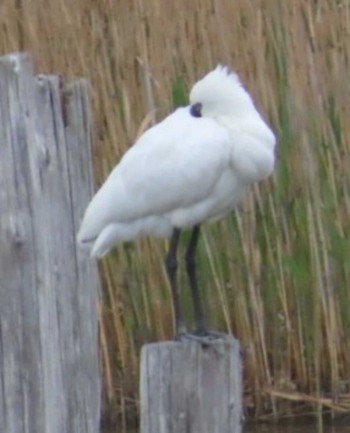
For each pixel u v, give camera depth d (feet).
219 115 23.81
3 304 15.21
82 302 15.96
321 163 36.81
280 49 35.88
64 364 15.72
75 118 15.69
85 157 15.84
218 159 23.36
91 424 16.11
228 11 35.32
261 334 37.17
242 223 36.65
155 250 36.45
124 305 36.76
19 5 35.09
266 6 35.68
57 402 15.66
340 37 36.29
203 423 17.07
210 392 17.08
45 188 15.38
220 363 17.12
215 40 35.24
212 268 36.50
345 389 38.01
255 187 36.70
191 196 23.75
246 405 37.58
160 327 36.50
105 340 36.29
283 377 38.09
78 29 35.06
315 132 36.52
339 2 36.24
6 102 15.02
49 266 15.47
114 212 23.39
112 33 35.17
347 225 37.32
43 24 35.04
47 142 15.39
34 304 15.33
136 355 36.86
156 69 35.09
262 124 23.68
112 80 35.27
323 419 37.70
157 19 35.19
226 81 23.70
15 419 15.39
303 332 37.68
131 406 36.96
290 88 35.96
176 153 23.45
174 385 16.99
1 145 15.02
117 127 35.12
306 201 36.73
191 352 17.01
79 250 15.90
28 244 15.21
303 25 35.83
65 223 15.65
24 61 15.10
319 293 37.24
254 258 36.81
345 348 38.11
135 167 23.59
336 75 36.40
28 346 15.34
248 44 35.50
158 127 24.14
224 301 36.52
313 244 36.96
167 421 16.99
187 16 35.24
